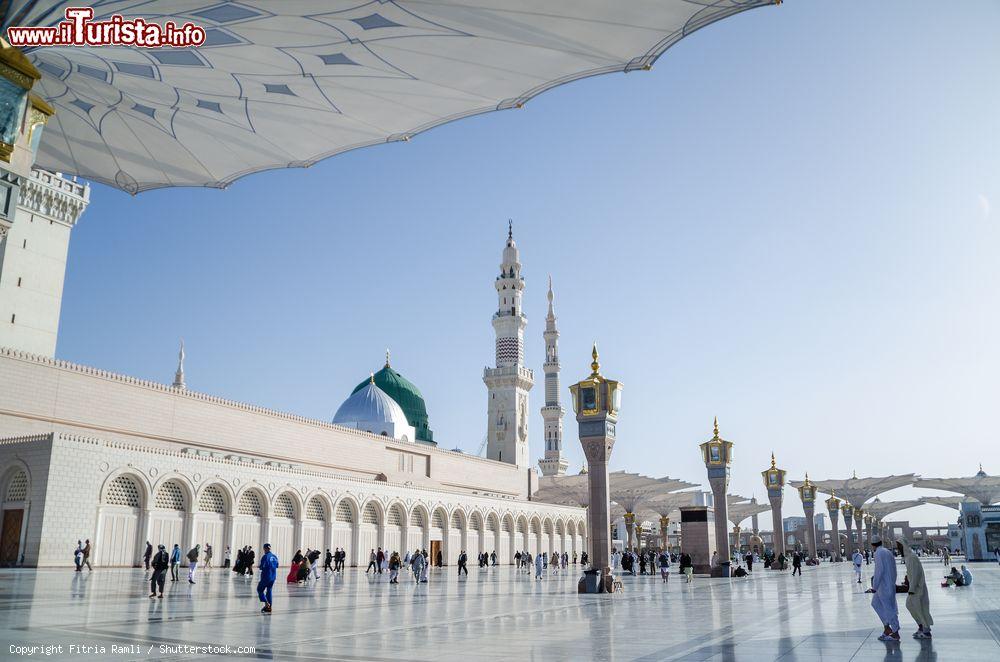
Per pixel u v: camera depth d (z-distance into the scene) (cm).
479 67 1284
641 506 9806
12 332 4550
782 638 1136
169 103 1487
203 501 4012
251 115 1520
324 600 1991
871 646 1037
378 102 1443
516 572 4834
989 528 7569
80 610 1485
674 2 1038
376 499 5203
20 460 3347
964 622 1378
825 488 8906
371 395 7312
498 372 8288
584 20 1102
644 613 1617
